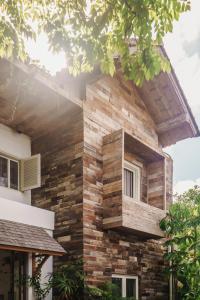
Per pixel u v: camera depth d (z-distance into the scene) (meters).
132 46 8.80
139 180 11.04
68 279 7.90
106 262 8.90
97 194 9.08
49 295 8.30
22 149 9.85
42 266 8.30
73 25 4.53
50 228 9.01
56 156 9.57
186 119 11.57
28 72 7.78
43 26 4.64
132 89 11.43
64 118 9.57
